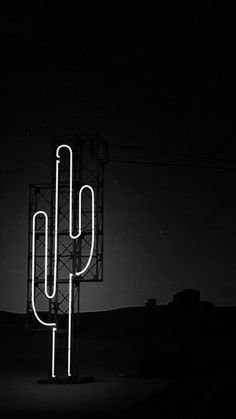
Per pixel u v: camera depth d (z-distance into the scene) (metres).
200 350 54.00
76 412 18.45
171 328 75.50
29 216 25.22
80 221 24.89
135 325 78.69
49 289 25.14
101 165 25.25
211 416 15.83
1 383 28.17
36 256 25.00
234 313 78.25
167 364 29.81
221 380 25.86
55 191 25.25
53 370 26.48
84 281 24.97
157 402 19.06
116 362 42.66
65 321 50.53
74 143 25.36
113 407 19.42
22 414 18.20
